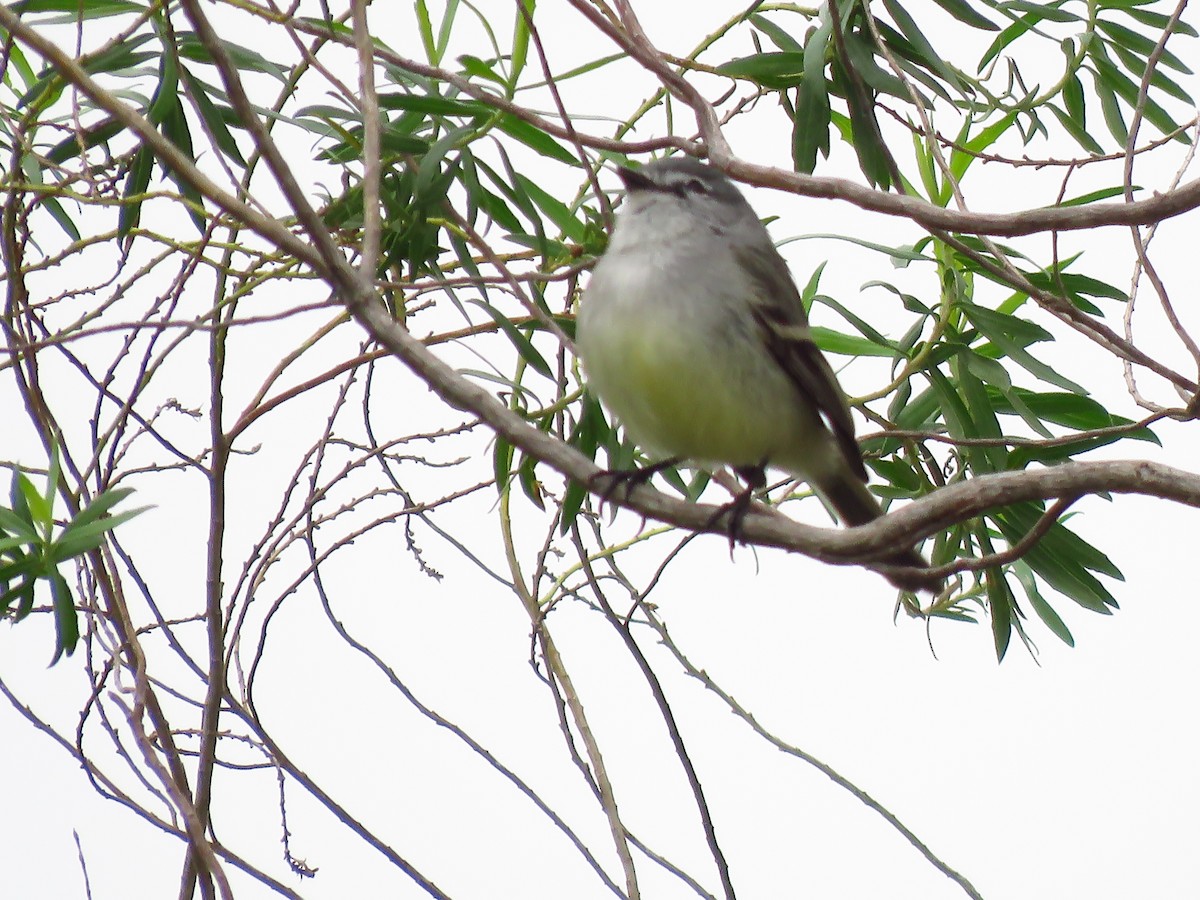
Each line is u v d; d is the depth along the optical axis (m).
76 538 9.05
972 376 11.43
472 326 10.95
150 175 10.49
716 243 10.38
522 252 11.44
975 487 7.61
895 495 12.06
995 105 11.36
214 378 10.24
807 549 8.17
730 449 10.48
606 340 10.01
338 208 10.77
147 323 7.76
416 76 10.75
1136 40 11.34
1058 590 11.45
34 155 9.45
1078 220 8.22
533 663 10.61
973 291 11.70
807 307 11.97
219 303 10.14
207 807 9.79
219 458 10.23
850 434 10.66
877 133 9.84
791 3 11.43
